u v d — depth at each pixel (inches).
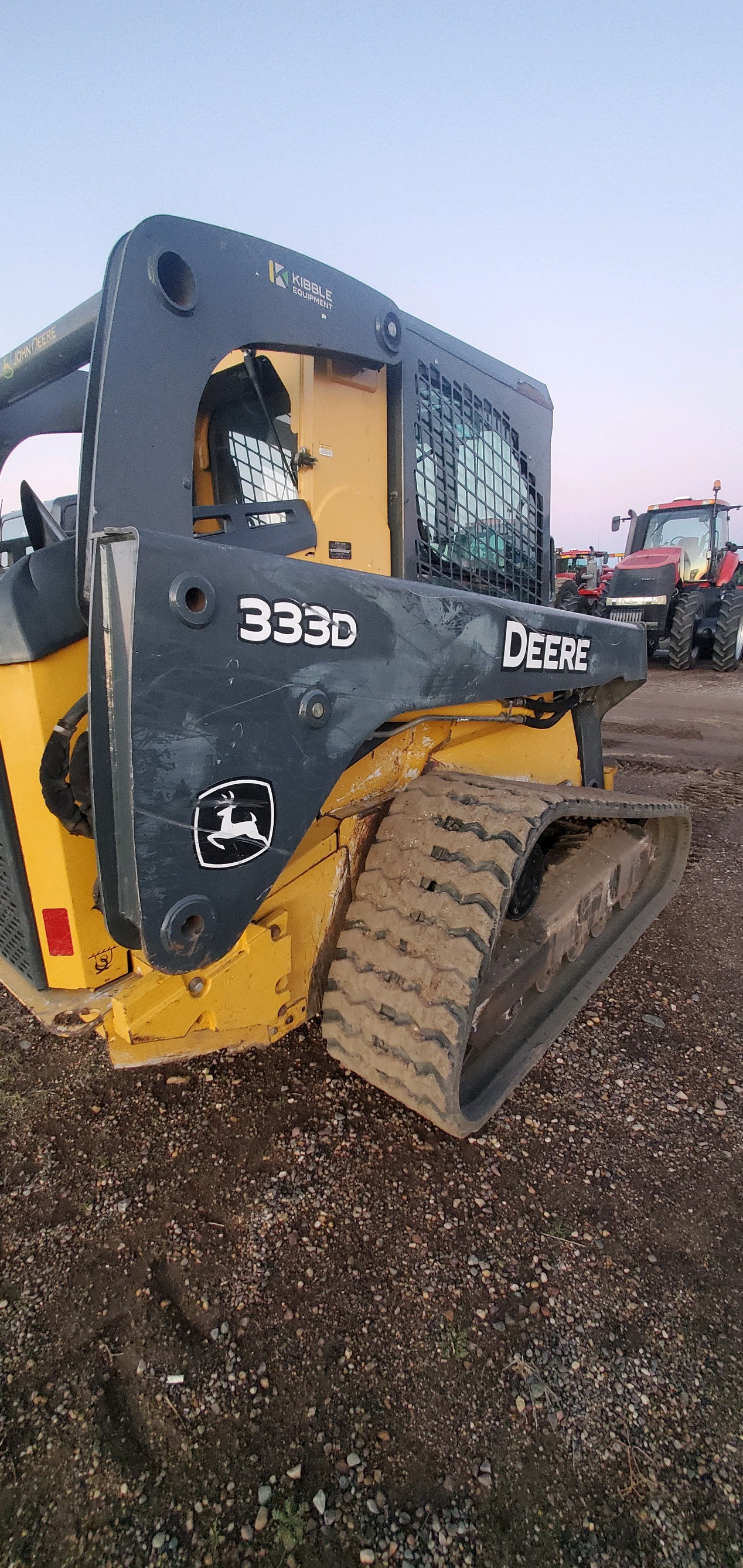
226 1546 49.4
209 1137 83.4
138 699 48.2
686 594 468.4
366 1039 76.2
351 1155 81.0
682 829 127.5
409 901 76.2
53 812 61.4
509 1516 51.2
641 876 125.0
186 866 53.1
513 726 101.4
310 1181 77.7
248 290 66.2
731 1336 63.3
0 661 60.0
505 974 85.0
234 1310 64.6
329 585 59.6
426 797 81.1
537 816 74.7
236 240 65.2
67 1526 50.4
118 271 56.8
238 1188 76.7
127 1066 64.8
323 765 61.0
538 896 94.9
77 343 83.0
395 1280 67.4
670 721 322.0
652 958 125.0
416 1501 51.9
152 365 59.2
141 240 57.6
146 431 59.5
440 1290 66.6
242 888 57.1
